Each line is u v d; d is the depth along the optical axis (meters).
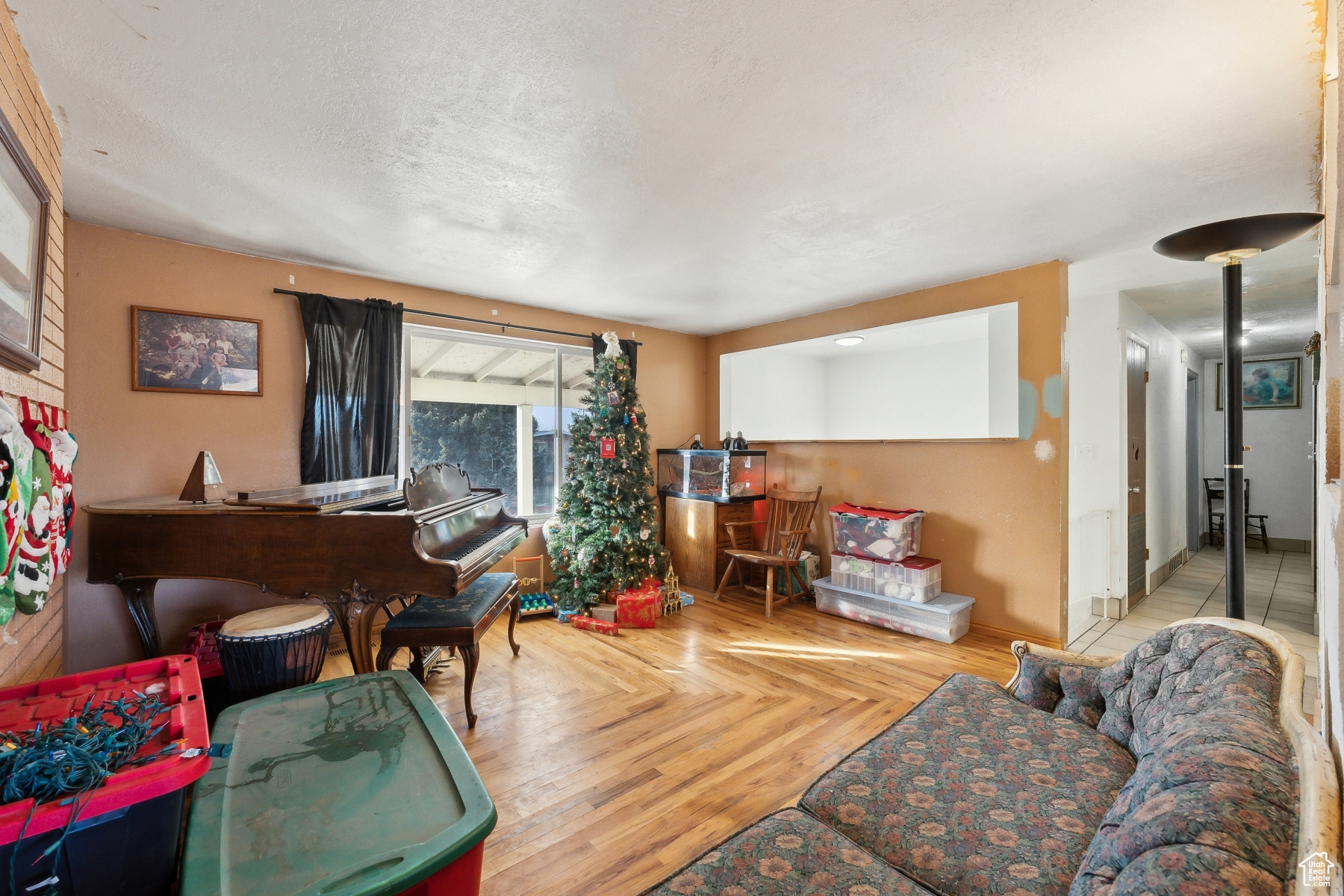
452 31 1.58
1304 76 1.78
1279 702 1.17
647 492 4.62
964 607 3.88
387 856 1.05
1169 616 4.43
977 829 1.28
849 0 1.47
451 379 4.42
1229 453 2.13
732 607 4.68
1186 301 4.62
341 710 1.61
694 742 2.53
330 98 1.89
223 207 2.72
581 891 1.70
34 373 1.82
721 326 5.57
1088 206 2.78
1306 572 5.77
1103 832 1.05
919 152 2.26
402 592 2.38
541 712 2.81
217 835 1.09
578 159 2.29
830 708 2.86
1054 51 1.67
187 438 3.22
